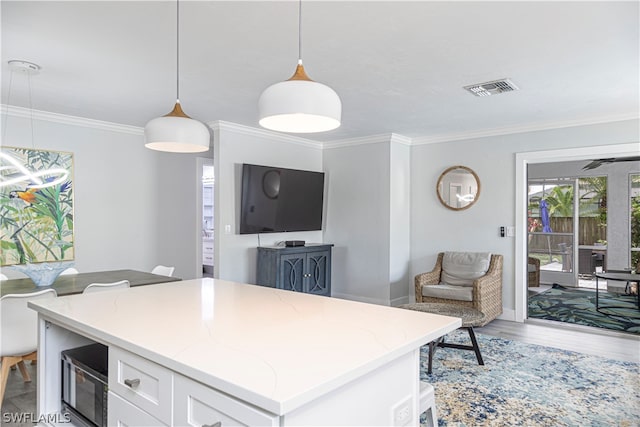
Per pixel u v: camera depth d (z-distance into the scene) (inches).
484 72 123.2
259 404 38.5
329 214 242.1
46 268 124.9
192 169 229.8
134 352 53.7
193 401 46.8
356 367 45.6
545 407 107.5
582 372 131.9
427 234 224.5
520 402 110.4
